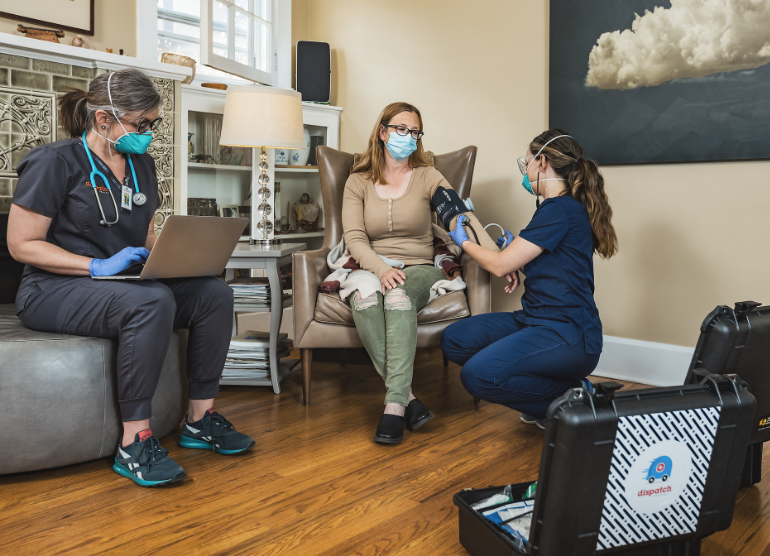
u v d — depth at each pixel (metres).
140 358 1.56
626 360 2.70
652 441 1.02
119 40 2.90
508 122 3.01
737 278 2.44
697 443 1.06
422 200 2.34
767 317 1.32
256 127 2.59
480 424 2.07
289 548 1.27
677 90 2.49
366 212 2.36
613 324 2.76
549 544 1.01
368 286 2.04
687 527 1.10
